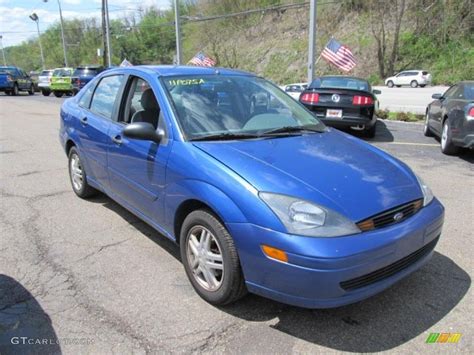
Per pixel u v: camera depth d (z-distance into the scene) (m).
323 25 41.59
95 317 3.00
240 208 2.78
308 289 2.59
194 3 58.03
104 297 3.24
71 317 2.99
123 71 4.53
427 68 35.03
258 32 46.72
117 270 3.66
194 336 2.80
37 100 24.69
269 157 3.15
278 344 2.73
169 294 3.29
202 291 3.18
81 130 4.98
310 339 2.78
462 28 34.88
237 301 3.19
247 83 4.31
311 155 3.28
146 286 3.40
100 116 4.66
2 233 4.42
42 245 4.14
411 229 2.88
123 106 4.31
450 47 34.94
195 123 3.54
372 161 3.38
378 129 11.67
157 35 69.75
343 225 2.65
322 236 2.59
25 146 9.18
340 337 2.80
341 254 2.55
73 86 27.03
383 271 2.80
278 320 2.97
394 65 36.12
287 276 2.62
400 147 8.92
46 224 4.66
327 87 9.99
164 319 2.98
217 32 51.25
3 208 5.16
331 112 9.51
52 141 9.81
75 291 3.33
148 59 70.31
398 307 3.12
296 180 2.87
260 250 2.69
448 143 7.93
